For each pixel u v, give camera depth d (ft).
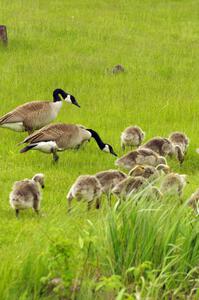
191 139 68.54
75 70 90.63
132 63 96.07
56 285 33.45
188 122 73.82
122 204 37.42
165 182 49.03
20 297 31.96
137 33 113.39
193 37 113.60
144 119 73.87
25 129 65.26
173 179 48.98
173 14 126.31
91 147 65.05
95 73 90.79
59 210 45.62
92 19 119.34
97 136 62.34
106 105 78.23
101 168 58.23
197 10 129.70
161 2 133.90
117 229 35.65
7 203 47.73
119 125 71.87
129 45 106.01
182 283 34.30
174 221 36.17
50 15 119.44
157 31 115.65
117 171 49.80
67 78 86.89
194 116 75.41
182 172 60.23
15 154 60.29
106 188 48.65
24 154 60.80
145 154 57.11
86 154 62.18
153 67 94.79
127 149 65.31
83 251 35.12
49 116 65.98
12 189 45.70
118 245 35.40
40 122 65.36
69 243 33.42
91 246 35.29
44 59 94.68
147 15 124.67
